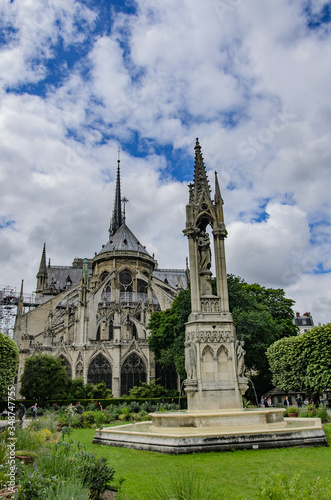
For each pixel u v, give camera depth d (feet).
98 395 194.90
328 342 120.88
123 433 56.18
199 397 61.98
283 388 135.33
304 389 131.85
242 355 65.05
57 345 241.14
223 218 75.31
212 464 41.91
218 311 68.39
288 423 64.03
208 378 63.26
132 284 329.72
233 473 38.47
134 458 46.42
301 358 128.26
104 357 237.45
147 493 32.50
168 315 209.36
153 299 324.60
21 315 301.22
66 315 265.75
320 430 52.65
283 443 50.01
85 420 104.88
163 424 57.11
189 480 27.30
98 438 59.93
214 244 73.72
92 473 34.06
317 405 131.13
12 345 148.05
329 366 120.06
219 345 64.80
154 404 183.83
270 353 141.90
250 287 201.77
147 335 261.65
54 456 34.47
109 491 35.01
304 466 40.52
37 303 389.39
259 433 50.11
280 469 39.58
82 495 27.45
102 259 335.26
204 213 75.10
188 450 47.39
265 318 157.28
